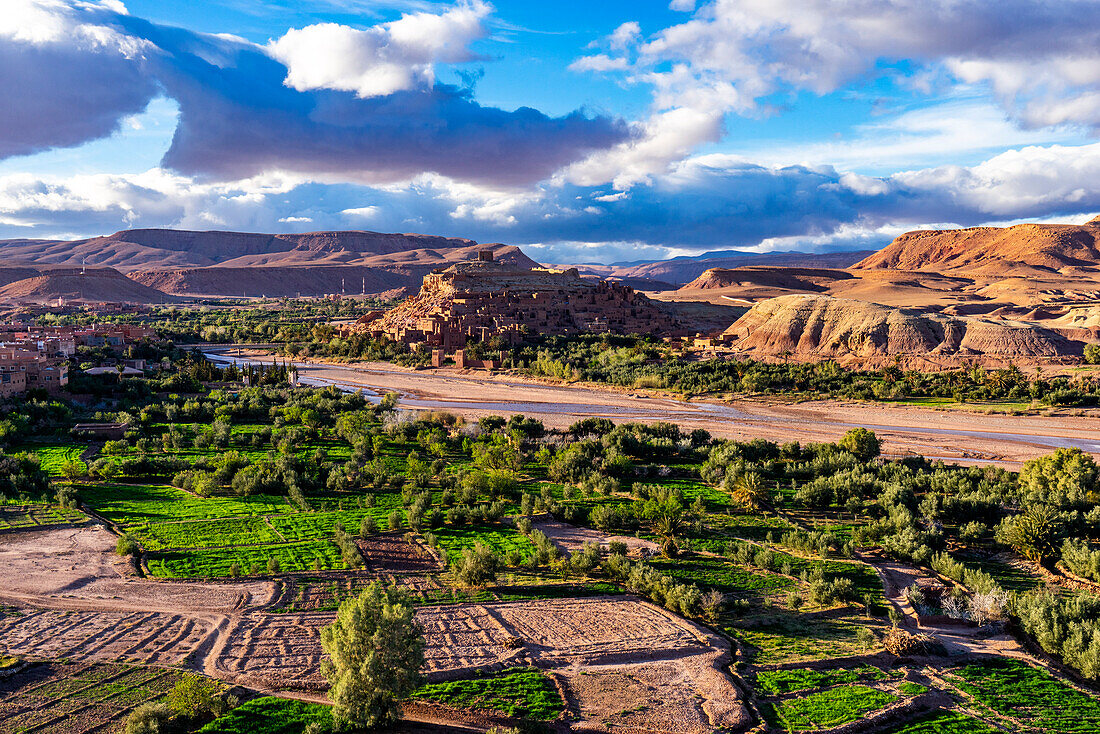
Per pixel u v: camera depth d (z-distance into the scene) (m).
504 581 74.50
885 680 58.25
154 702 48.00
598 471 116.38
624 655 59.34
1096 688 59.50
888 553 88.19
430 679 53.72
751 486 102.38
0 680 50.25
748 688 55.53
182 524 87.62
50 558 74.25
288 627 60.91
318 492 104.62
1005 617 70.56
